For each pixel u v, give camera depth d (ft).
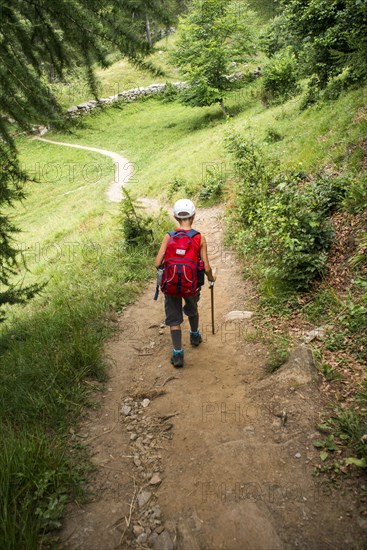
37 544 8.62
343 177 22.43
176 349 14.71
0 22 9.40
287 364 13.05
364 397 11.15
